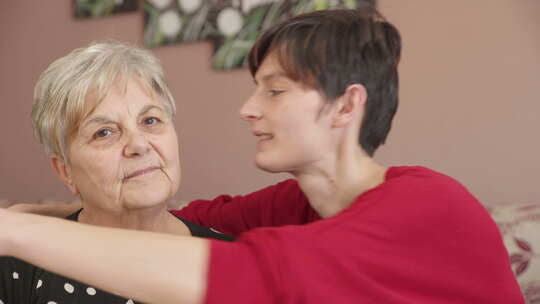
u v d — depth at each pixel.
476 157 2.17
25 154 2.85
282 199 1.14
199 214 1.28
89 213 1.04
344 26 0.82
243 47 2.45
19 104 2.86
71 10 2.75
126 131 0.94
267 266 0.59
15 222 0.59
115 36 2.66
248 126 2.48
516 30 2.12
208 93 2.53
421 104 2.23
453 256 0.71
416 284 0.67
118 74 0.95
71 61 0.95
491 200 2.15
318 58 0.78
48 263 0.58
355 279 0.61
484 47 2.16
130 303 0.98
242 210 1.21
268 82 0.81
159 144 0.96
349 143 0.81
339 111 0.80
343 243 0.63
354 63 0.80
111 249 0.58
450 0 2.19
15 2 2.84
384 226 0.67
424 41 2.22
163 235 0.61
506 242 1.71
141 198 0.94
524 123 2.12
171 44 2.56
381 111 0.84
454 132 2.19
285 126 0.78
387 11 2.25
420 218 0.69
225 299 0.58
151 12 2.57
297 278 0.58
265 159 0.81
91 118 0.93
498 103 2.14
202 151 2.55
